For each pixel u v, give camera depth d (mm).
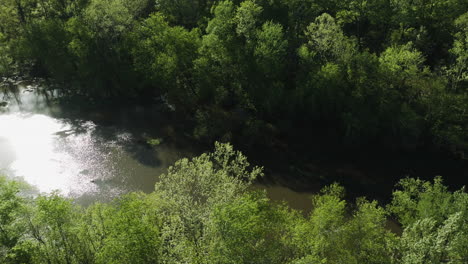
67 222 35094
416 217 43562
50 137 71438
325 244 33688
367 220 35438
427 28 79625
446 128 62219
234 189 40031
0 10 93875
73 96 85750
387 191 59094
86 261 35875
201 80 71562
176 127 74750
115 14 76438
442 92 61406
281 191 59625
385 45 78000
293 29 77125
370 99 65000
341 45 67250
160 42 73562
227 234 29797
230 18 70125
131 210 33312
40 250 35281
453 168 62344
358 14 78812
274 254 31781
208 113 74375
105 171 62906
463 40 70062
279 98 68688
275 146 68875
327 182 61250
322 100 67625
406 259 32188
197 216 37875
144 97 84625
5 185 37656
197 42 72688
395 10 77250
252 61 67812
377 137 66812
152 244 31297
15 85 91312
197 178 41375
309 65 68438
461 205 38438
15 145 69062
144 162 65125
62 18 93500
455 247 31359
